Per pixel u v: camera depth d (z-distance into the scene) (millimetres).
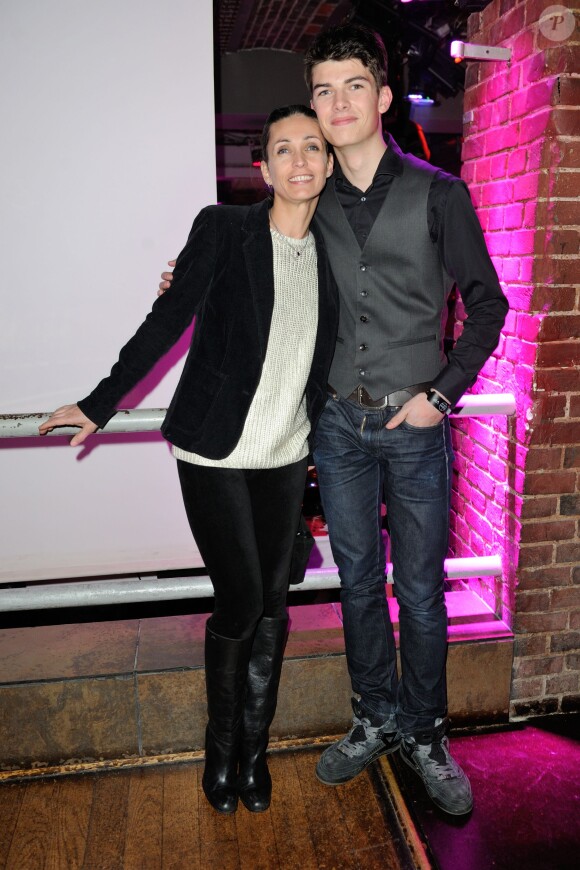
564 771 1987
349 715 2111
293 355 1578
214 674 1721
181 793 1909
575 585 2131
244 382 1537
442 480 1729
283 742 2096
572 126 1796
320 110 1539
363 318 1657
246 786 1843
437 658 1834
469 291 1587
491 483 2236
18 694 1913
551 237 1848
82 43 2010
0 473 2320
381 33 4750
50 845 1742
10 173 2057
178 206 2170
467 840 1759
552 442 1995
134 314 2229
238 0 5855
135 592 1902
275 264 1528
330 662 2045
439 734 1911
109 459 2371
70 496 2385
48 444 2316
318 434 1802
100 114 2062
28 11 1965
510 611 2148
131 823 1810
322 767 1936
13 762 1973
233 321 1528
